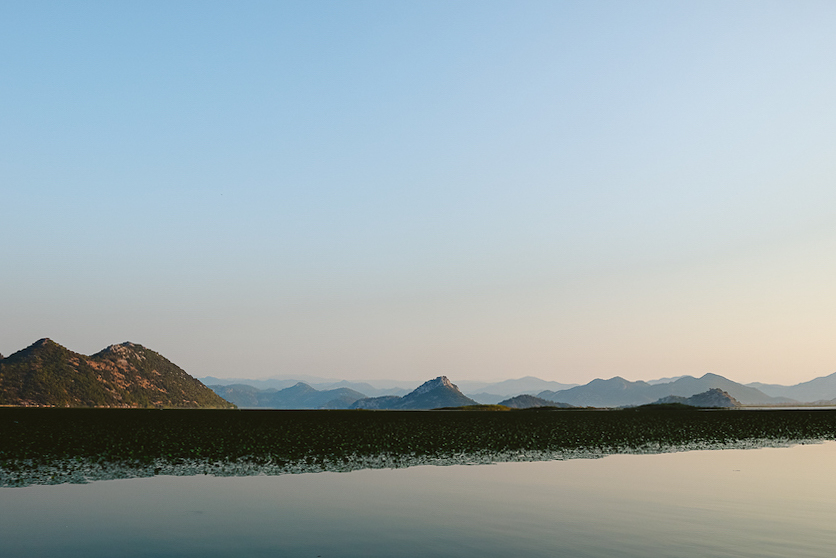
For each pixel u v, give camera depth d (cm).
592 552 2164
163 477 4019
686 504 3120
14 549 2222
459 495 3366
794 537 2397
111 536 2412
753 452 6025
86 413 13625
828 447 6644
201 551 2191
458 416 13762
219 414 14600
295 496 3319
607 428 9050
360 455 5334
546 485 3750
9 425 8238
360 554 2145
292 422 10112
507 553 2152
